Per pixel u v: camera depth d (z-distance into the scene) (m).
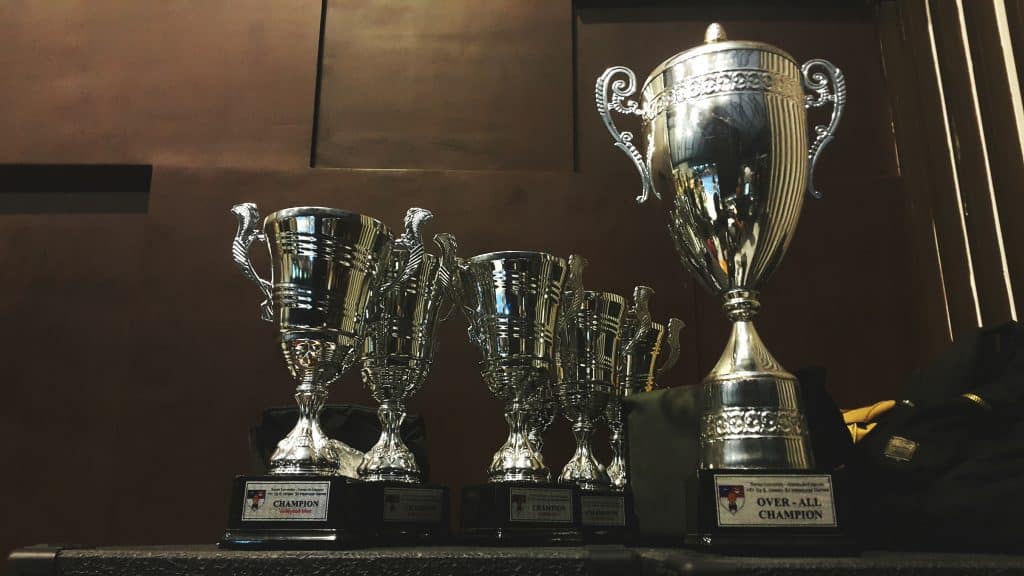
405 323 1.05
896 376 1.57
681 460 1.00
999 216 1.40
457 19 1.81
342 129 1.73
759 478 0.78
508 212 1.63
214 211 1.62
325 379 0.89
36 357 1.60
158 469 1.48
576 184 1.66
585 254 1.61
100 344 1.62
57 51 1.74
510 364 0.96
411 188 1.64
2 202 1.72
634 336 1.24
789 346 1.58
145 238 1.59
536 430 1.18
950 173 1.57
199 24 1.77
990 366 1.03
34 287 1.65
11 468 1.53
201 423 1.51
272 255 0.88
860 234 1.65
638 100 1.80
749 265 0.94
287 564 0.72
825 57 1.83
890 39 1.79
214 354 1.54
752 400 0.84
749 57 0.95
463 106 1.75
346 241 0.87
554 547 0.84
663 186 1.00
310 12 1.79
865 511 0.96
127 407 1.51
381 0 1.82
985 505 0.88
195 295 1.57
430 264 1.08
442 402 1.52
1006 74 1.41
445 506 0.97
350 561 0.72
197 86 1.73
